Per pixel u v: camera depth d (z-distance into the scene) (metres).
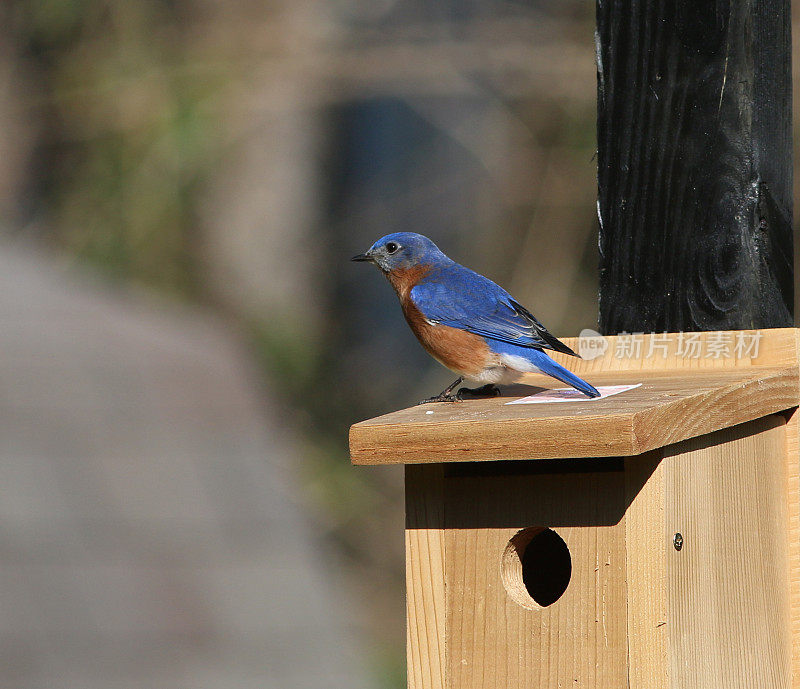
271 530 11.30
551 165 22.77
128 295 17.33
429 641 8.15
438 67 23.14
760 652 8.70
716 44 9.57
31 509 10.55
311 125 25.56
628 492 7.59
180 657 9.62
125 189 22.72
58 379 12.12
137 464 11.42
